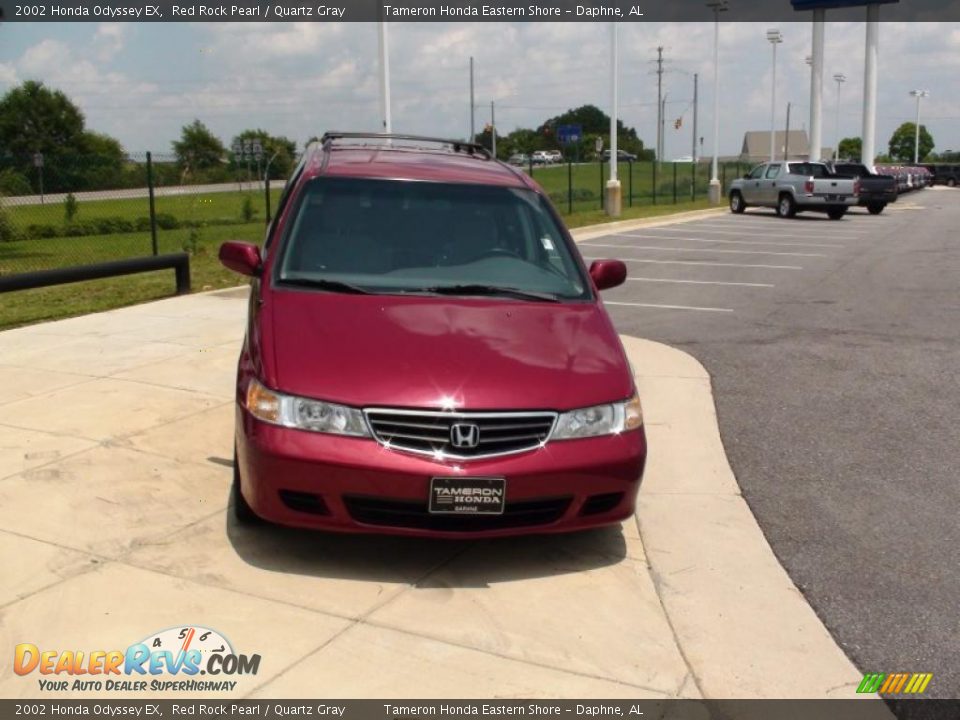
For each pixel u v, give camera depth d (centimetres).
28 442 584
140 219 2288
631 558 468
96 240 2042
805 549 486
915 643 399
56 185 2030
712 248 1998
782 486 571
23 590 404
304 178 569
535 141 10556
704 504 539
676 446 636
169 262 1125
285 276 506
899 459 621
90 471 540
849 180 2948
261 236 2208
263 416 417
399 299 489
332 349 437
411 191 566
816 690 364
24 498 498
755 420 701
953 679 374
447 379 423
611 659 377
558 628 398
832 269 1623
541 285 528
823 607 427
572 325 489
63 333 905
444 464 408
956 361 895
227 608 397
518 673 363
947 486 575
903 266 1675
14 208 1975
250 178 3088
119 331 917
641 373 832
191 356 813
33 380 728
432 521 418
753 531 505
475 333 462
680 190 4428
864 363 884
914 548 489
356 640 378
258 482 416
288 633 380
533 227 566
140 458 564
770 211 3409
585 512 437
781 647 393
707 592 436
